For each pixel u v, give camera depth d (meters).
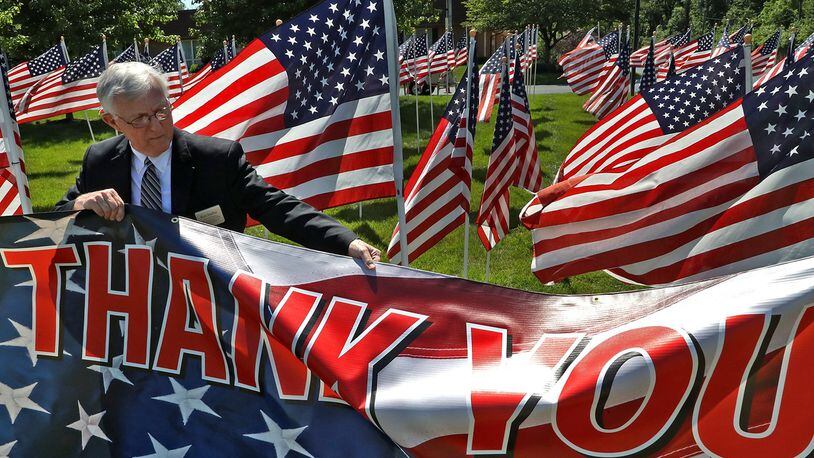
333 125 5.16
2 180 5.45
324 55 5.10
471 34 5.52
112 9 26.75
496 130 6.41
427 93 29.62
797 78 3.64
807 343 2.25
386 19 4.77
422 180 5.85
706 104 5.30
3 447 2.76
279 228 2.80
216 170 2.82
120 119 2.61
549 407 2.35
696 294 2.40
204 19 24.55
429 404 2.43
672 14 62.66
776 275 2.31
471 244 8.90
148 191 2.82
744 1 48.34
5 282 2.75
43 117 14.73
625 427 2.35
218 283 2.67
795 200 3.64
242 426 2.65
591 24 44.66
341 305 2.62
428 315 2.59
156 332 2.72
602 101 16.36
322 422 2.59
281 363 2.64
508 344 2.51
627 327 2.42
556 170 13.12
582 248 4.22
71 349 2.76
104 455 2.73
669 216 3.98
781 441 2.29
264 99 5.16
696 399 2.31
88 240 2.73
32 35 25.27
